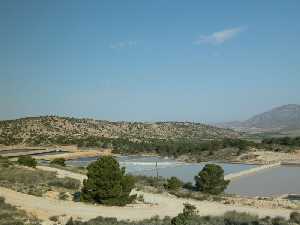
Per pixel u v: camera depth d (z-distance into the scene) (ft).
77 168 298.56
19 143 636.07
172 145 586.45
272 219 144.66
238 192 257.55
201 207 171.63
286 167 426.51
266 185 290.56
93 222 122.72
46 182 196.34
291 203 194.59
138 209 157.17
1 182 181.68
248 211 166.91
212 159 503.20
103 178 159.22
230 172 368.48
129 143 634.02
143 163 458.50
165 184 233.14
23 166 246.88
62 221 126.00
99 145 625.00
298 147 525.34
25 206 141.90
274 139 564.71
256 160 478.18
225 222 131.85
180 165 437.99
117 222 125.49
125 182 164.86
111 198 159.74
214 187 229.45
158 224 123.34
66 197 165.78
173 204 173.27
